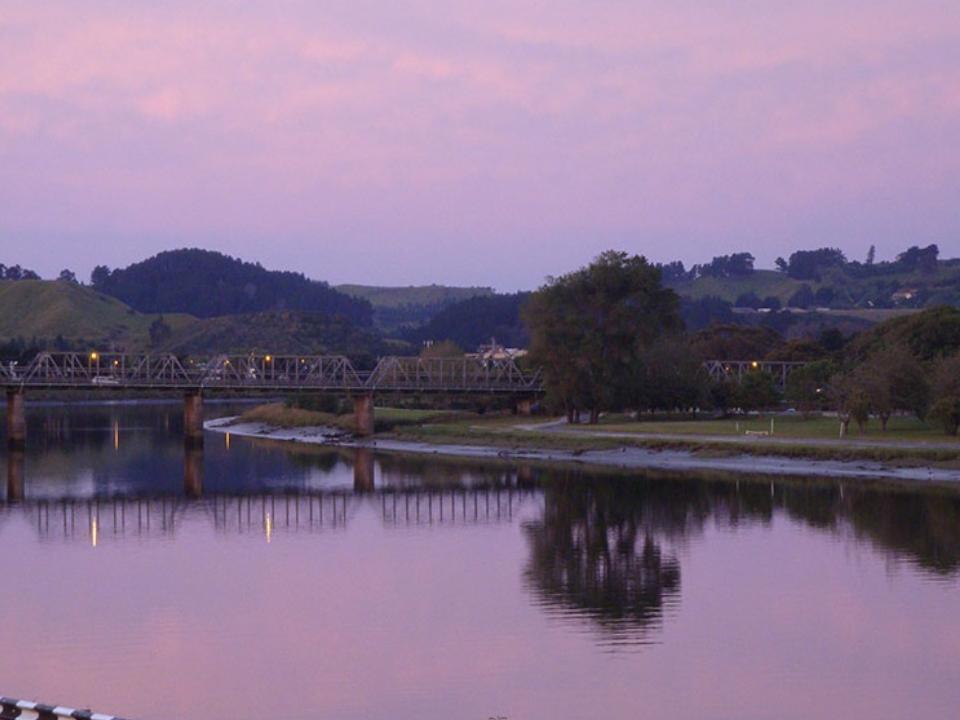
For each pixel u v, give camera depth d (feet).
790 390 640.17
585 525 343.05
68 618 233.76
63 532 336.90
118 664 204.54
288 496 420.36
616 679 197.57
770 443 495.00
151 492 431.84
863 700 188.14
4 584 264.31
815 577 266.57
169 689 191.93
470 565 285.43
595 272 624.59
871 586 257.34
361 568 282.56
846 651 211.82
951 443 472.03
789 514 352.08
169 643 217.15
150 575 274.57
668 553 296.30
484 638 219.61
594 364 631.15
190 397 620.49
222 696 188.75
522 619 232.53
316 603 246.27
